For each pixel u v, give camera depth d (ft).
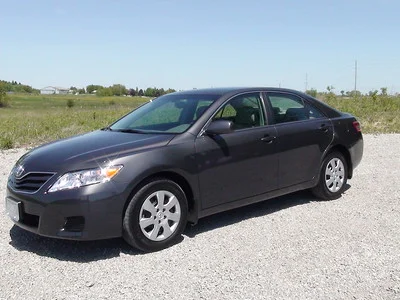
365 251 14.15
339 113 21.25
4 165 29.89
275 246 14.65
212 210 15.94
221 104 16.74
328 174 20.06
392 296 11.23
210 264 13.28
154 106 18.90
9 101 245.04
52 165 13.87
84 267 13.16
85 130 50.85
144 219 14.07
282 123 18.30
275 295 11.32
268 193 17.70
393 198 20.47
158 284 12.03
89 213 13.15
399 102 80.48
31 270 12.98
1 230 16.43
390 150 34.24
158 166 14.24
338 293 11.39
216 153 15.79
